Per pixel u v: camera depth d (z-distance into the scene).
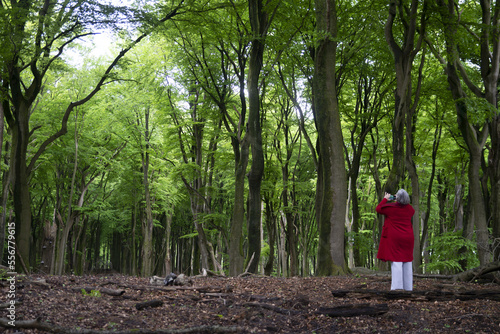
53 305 4.80
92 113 20.31
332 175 10.16
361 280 7.84
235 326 4.39
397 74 11.96
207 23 14.70
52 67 13.68
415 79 15.80
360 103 17.55
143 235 26.48
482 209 12.16
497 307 5.15
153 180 24.84
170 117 19.64
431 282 7.54
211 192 19.50
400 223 6.19
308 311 5.25
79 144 20.89
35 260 28.41
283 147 23.14
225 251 30.97
